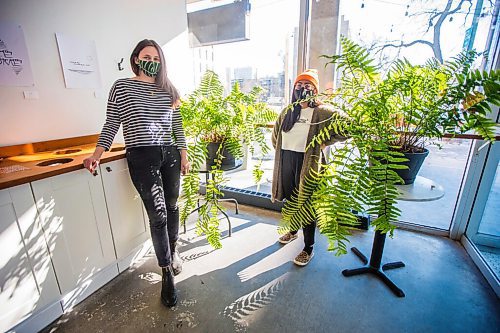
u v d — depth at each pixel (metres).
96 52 1.81
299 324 1.29
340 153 1.04
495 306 1.39
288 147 1.60
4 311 1.09
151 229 1.38
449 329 1.26
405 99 1.09
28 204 1.11
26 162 1.34
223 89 1.81
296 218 1.37
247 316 1.34
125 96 1.27
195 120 1.72
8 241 1.06
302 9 2.00
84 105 1.80
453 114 1.01
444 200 2.26
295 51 2.13
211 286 1.55
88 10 1.73
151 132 1.32
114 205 1.50
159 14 2.19
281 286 1.54
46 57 1.57
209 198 1.81
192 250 1.91
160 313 1.36
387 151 0.94
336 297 1.46
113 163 1.46
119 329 1.27
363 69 1.07
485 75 0.93
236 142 1.74
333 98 1.33
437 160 2.10
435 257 1.79
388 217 0.89
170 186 1.49
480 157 1.75
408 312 1.36
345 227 0.99
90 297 1.47
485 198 1.81
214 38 2.55
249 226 2.24
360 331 1.25
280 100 2.24
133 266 1.74
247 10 2.30
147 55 1.34
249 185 2.82
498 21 1.56
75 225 1.31
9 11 1.40
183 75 2.50
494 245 1.86
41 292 1.20
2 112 1.44
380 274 1.60
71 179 1.26
